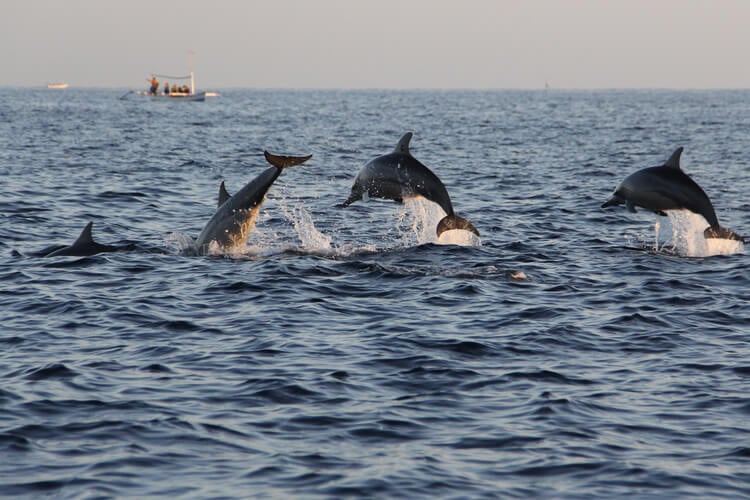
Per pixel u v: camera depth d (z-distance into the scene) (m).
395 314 28.36
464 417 20.00
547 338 25.98
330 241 41.97
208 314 28.12
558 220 49.69
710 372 23.22
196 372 22.61
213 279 32.47
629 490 16.66
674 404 20.92
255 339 25.52
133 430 18.89
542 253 39.12
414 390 21.67
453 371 23.06
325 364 23.39
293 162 36.94
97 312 28.08
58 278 32.53
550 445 18.55
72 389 21.20
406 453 18.08
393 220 49.09
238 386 21.66
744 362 24.03
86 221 47.06
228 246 36.91
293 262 35.38
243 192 37.03
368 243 41.44
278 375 22.44
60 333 25.91
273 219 48.53
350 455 17.94
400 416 19.97
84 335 25.75
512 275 33.81
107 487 16.36
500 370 23.22
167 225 47.06
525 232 45.19
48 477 16.70
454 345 25.20
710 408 20.67
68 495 16.03
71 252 36.56
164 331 26.27
